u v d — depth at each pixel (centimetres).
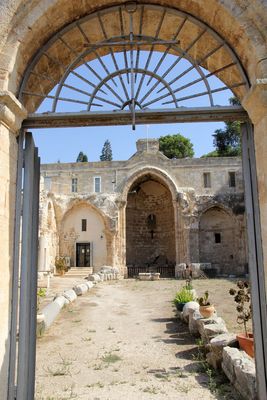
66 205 4028
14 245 505
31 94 536
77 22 561
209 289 2378
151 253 4409
